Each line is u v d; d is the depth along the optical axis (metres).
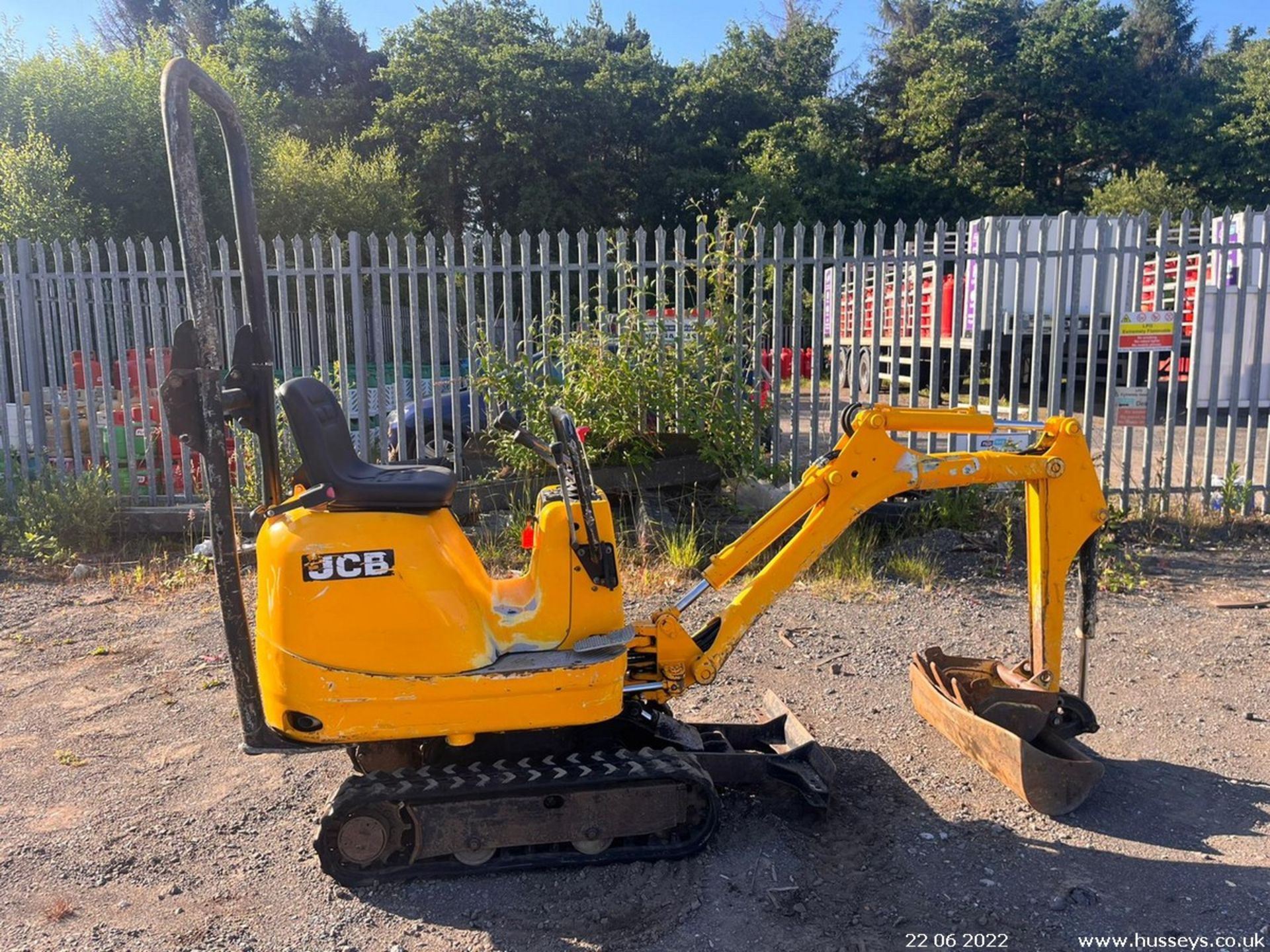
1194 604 6.39
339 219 20.47
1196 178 37.47
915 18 49.00
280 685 3.19
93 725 4.90
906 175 34.31
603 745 3.71
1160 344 8.09
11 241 14.02
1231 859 3.47
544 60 31.98
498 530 7.77
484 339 8.37
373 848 3.35
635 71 35.09
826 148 33.75
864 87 42.69
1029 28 42.31
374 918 3.24
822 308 8.05
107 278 8.64
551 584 3.38
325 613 3.16
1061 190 39.81
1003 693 4.01
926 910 3.22
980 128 38.81
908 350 16.59
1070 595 6.60
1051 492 3.91
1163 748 4.41
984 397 15.80
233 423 8.33
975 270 8.04
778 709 4.41
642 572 7.06
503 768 3.44
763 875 3.38
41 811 4.03
